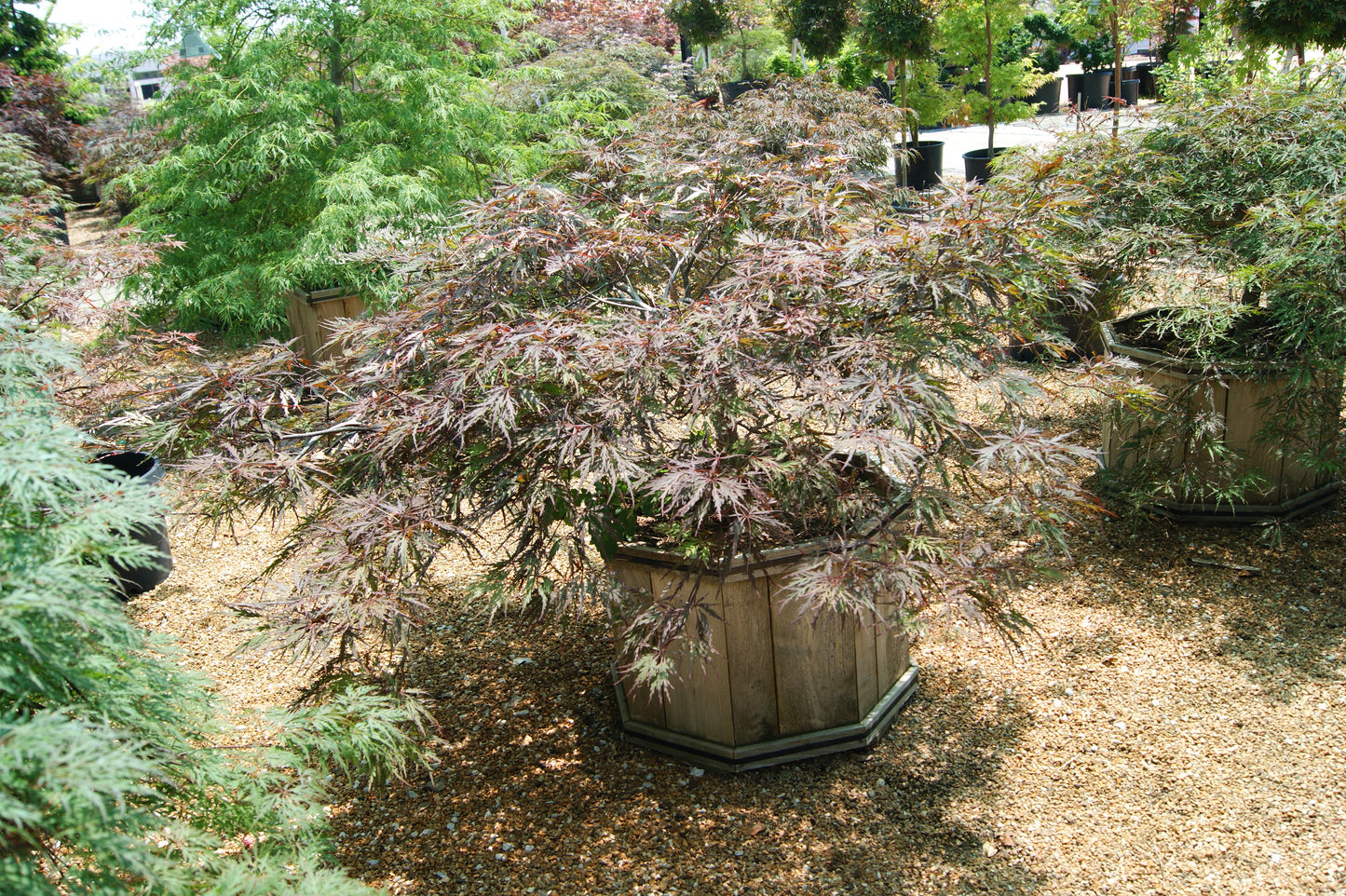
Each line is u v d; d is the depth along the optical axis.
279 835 2.02
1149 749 2.74
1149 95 16.38
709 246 2.93
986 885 2.31
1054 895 2.26
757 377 2.27
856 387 2.13
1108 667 3.13
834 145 3.70
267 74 6.48
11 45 14.78
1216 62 7.62
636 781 2.75
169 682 1.81
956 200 2.46
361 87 7.02
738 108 6.66
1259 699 2.91
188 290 6.39
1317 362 3.40
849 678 2.71
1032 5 10.63
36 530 1.48
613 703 3.14
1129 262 3.88
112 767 1.24
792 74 13.43
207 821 1.87
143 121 7.68
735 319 2.31
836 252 2.43
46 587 1.40
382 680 2.67
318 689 2.34
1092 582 3.63
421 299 2.76
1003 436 2.21
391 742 2.19
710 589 2.50
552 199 2.71
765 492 2.24
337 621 2.05
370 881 2.43
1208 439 3.68
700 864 2.42
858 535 2.36
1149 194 3.89
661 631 2.35
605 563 2.65
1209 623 3.31
